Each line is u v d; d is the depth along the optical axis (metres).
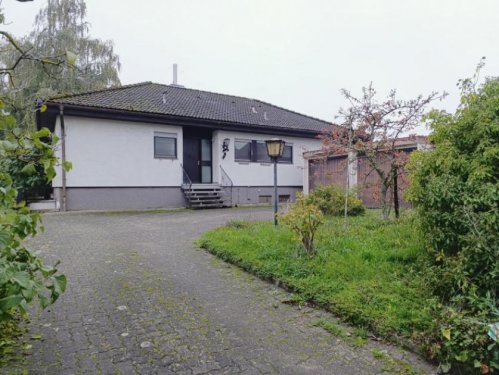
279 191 16.19
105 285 4.23
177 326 3.14
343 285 3.68
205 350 2.71
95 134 11.92
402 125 6.78
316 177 13.65
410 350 2.65
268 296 3.89
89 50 20.55
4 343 2.77
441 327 2.50
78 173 11.62
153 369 2.43
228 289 4.12
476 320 2.47
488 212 3.11
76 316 3.35
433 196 3.45
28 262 2.23
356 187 9.03
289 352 2.68
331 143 7.62
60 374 2.36
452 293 3.01
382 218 7.01
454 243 3.34
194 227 8.30
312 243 4.76
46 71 2.25
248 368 2.45
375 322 2.91
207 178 15.02
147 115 12.58
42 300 2.09
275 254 4.85
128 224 8.83
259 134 15.73
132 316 3.36
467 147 3.76
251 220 8.49
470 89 3.94
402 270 3.90
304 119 18.59
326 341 2.85
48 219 9.71
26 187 11.65
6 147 1.79
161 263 5.20
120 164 12.39
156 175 13.13
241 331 3.04
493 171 3.42
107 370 2.42
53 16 20.58
